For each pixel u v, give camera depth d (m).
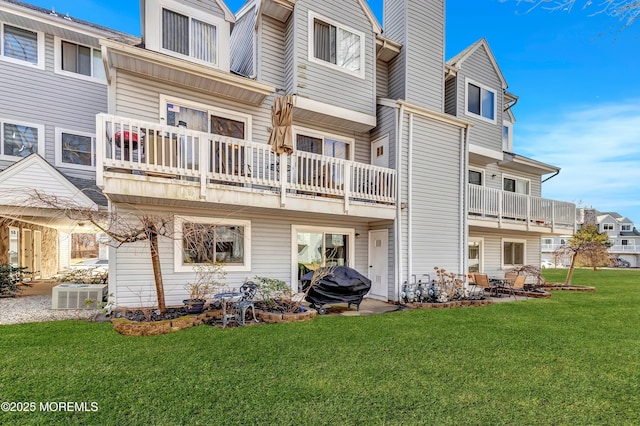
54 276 14.71
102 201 8.91
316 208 8.37
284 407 3.25
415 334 5.94
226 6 8.59
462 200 11.20
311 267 9.79
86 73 10.85
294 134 9.54
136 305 7.35
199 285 7.63
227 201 7.20
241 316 6.51
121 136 6.12
